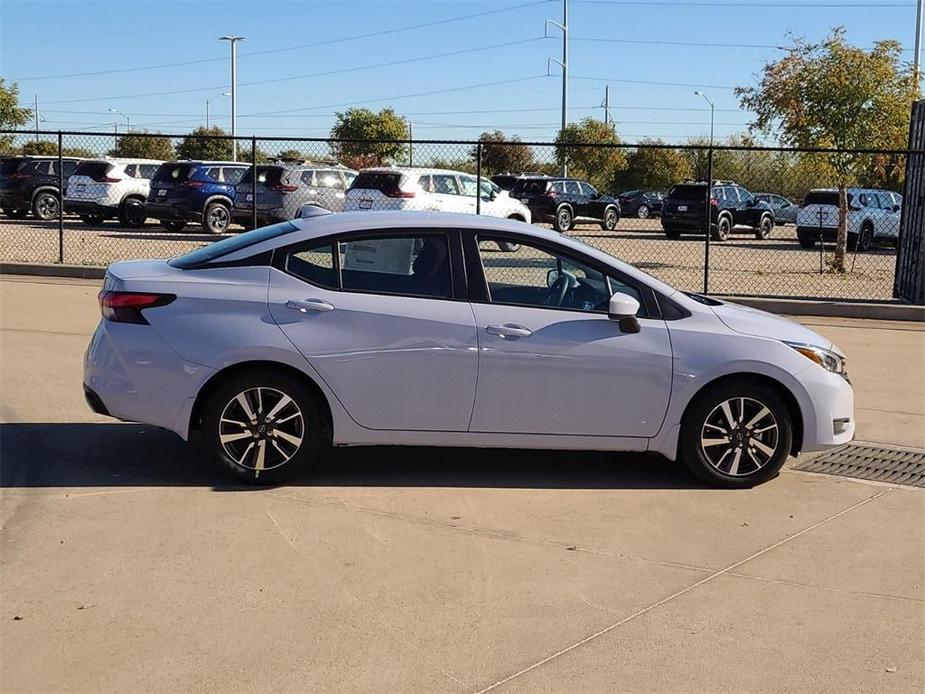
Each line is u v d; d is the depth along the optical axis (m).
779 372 6.10
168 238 23.67
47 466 6.31
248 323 5.82
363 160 38.53
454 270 6.04
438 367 5.91
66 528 5.28
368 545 5.16
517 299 6.07
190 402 5.83
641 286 6.16
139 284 5.89
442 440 6.04
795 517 5.78
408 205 21.53
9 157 28.06
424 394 5.94
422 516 5.62
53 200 28.77
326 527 5.40
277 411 5.93
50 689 3.70
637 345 6.02
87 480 6.06
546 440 6.07
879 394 9.02
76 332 10.81
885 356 10.83
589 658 4.02
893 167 19.83
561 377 5.98
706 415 6.13
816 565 5.07
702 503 5.99
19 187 28.39
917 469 6.80
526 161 45.66
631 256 23.02
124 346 5.83
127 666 3.88
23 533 5.20
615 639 4.20
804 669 3.98
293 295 5.89
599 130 46.41
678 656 4.06
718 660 4.04
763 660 4.04
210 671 3.85
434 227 6.08
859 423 7.98
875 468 6.81
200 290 5.87
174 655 3.97
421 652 4.04
